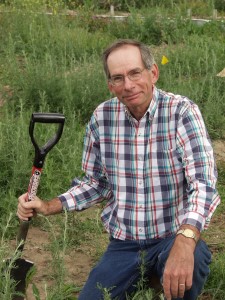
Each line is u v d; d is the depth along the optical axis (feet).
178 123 4.82
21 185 7.66
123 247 5.11
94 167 5.27
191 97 10.33
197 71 12.14
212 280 5.95
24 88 10.61
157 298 5.16
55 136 5.02
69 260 6.55
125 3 20.85
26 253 6.65
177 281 4.35
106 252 5.21
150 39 15.81
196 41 13.88
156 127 4.87
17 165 7.64
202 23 17.44
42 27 14.84
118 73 4.75
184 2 20.20
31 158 8.05
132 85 4.75
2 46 13.52
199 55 12.74
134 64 4.73
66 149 8.50
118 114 5.00
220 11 20.98
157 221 4.95
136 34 15.98
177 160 4.84
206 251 4.88
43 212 5.09
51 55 12.57
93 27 16.55
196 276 4.84
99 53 13.87
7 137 8.40
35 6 16.29
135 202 4.98
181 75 11.81
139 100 4.80
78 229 7.00
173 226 4.94
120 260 5.07
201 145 4.73
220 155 9.21
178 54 12.86
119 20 17.02
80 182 5.35
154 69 4.90
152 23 15.96
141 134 4.91
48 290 5.82
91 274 5.14
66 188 7.84
